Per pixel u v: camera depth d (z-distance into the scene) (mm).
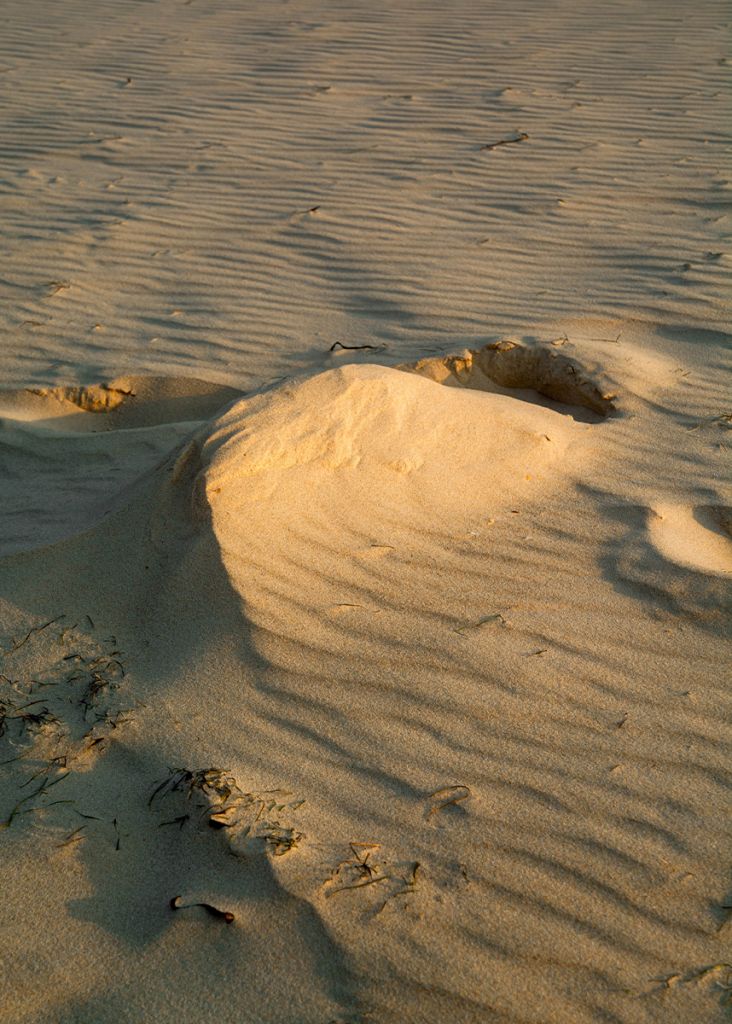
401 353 5156
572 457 4055
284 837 2375
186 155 8008
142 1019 2068
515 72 9508
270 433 3346
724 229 6430
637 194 7012
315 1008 2070
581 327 5340
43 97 9320
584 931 2203
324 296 5906
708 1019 2037
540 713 2758
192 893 2295
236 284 6070
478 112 8633
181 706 2783
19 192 7430
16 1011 2088
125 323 5633
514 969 2125
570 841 2402
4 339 5469
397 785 2551
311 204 7105
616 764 2609
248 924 2217
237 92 9328
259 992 2104
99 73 9945
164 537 3205
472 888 2293
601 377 4691
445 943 2172
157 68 10047
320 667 2879
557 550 3434
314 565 3178
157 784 2566
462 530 3484
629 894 2277
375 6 12078
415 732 2695
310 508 3328
